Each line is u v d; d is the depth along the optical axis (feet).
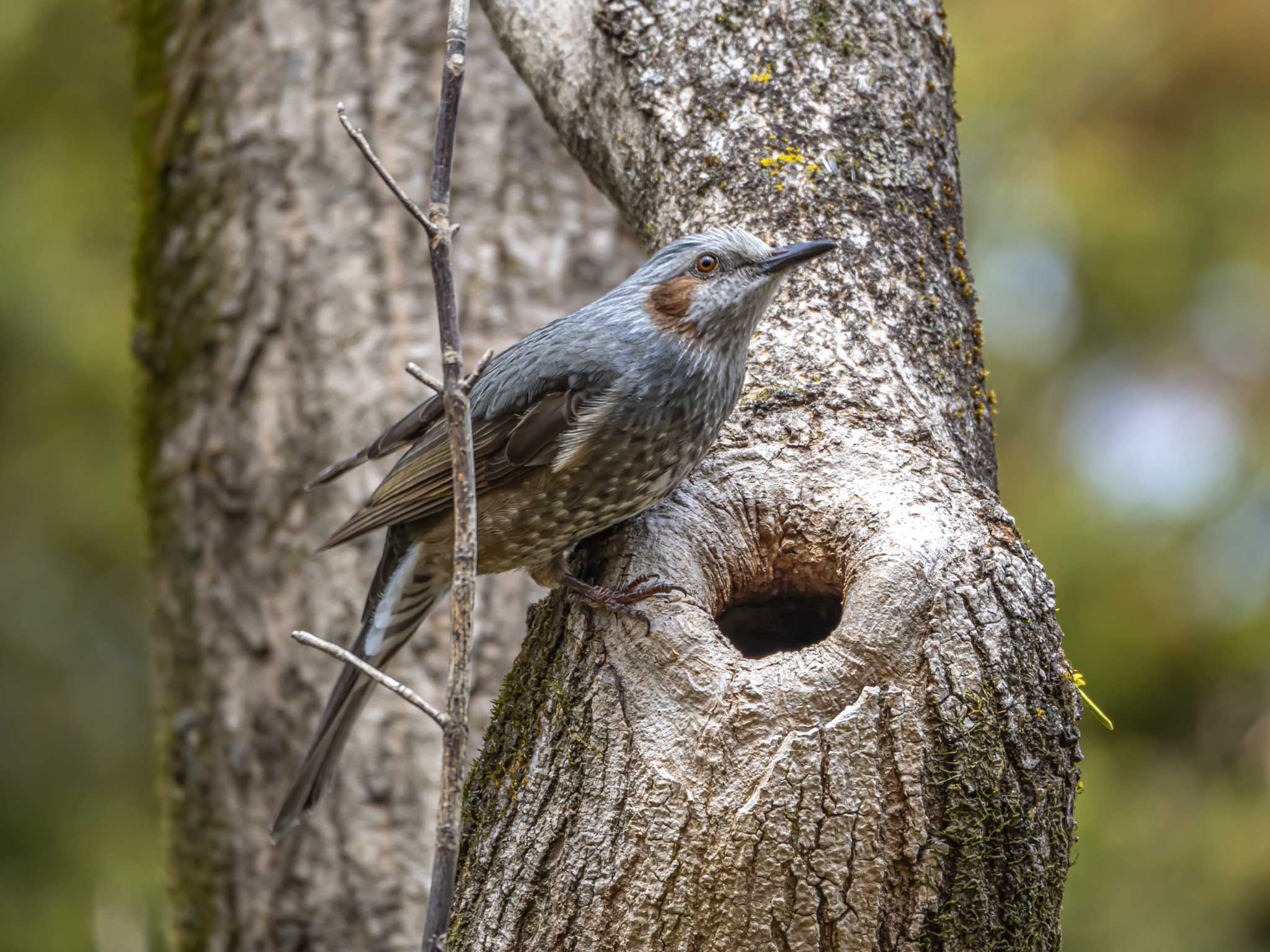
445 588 27.89
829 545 21.57
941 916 19.10
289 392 35.09
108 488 59.31
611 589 21.17
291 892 33.22
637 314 24.63
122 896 45.57
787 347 23.71
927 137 25.96
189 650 35.35
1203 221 53.21
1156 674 49.57
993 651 19.84
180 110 37.09
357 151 35.70
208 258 36.14
